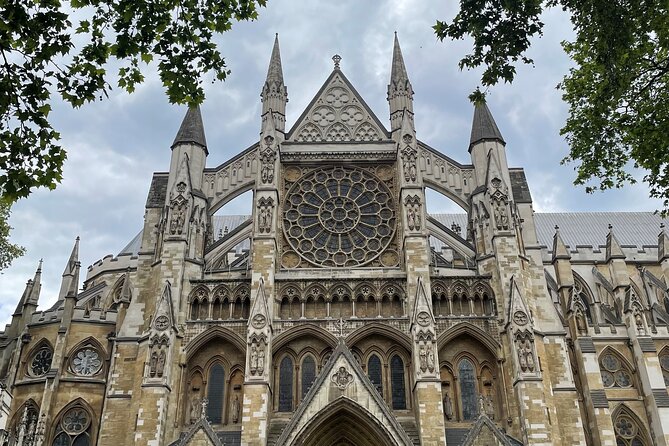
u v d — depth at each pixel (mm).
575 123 33219
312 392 42312
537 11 25078
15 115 20484
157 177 56031
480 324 47344
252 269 48344
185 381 45969
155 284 49469
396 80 58875
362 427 43375
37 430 43906
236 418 45312
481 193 52844
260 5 23859
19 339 58094
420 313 45812
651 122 30953
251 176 55094
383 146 55969
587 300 72812
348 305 48469
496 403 45750
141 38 22438
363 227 53094
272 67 59688
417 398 43125
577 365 58875
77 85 21391
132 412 44250
